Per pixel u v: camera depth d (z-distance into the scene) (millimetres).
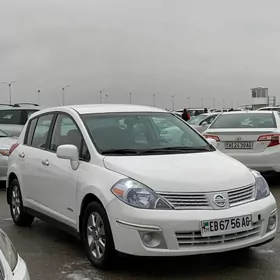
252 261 5074
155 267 4918
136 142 5449
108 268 4801
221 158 5297
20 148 6848
